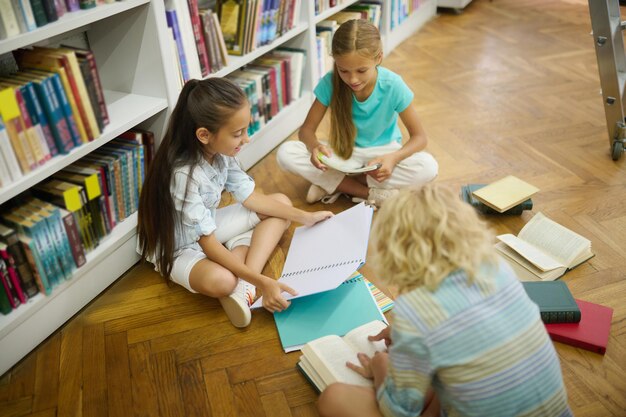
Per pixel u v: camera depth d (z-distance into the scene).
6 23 1.25
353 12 3.21
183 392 1.38
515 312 0.95
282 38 2.40
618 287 1.62
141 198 1.58
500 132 2.56
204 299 1.68
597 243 1.81
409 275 0.95
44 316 1.51
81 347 1.52
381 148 2.03
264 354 1.47
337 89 1.91
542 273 1.63
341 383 1.19
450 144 2.48
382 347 1.37
